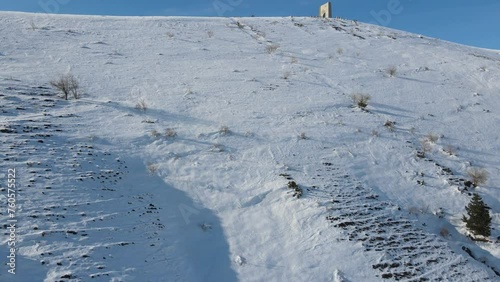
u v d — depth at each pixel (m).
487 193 13.32
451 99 20.75
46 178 10.45
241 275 8.89
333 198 11.52
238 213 10.95
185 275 8.63
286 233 10.18
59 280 7.44
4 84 16.41
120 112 15.62
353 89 20.86
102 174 11.40
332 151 14.45
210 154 13.51
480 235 11.16
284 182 12.04
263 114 16.88
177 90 18.66
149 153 13.12
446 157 15.24
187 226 10.27
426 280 8.99
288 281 8.76
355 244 9.79
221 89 19.23
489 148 16.33
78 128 13.68
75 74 19.31
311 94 19.61
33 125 13.04
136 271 8.30
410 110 18.98
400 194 12.66
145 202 10.79
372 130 16.45
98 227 9.24
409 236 10.49
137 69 21.17
